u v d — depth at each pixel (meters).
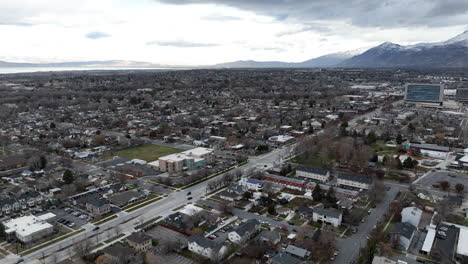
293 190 191.88
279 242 135.62
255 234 142.00
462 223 152.88
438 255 124.56
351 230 145.88
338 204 167.12
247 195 179.00
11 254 127.06
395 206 165.25
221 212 163.75
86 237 139.12
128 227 148.12
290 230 146.12
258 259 123.75
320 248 127.50
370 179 196.00
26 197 171.12
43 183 194.12
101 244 133.75
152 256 121.50
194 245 128.25
